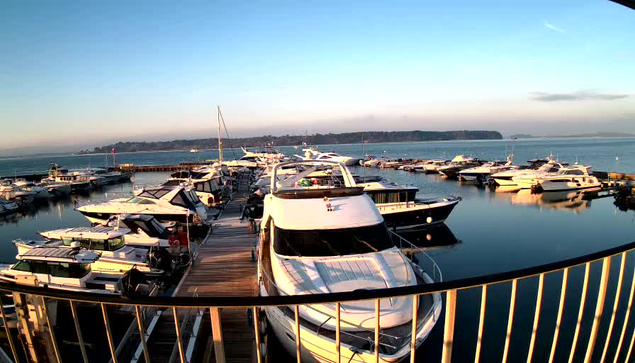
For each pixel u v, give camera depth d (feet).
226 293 34.30
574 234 66.39
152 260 41.09
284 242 25.77
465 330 31.86
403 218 66.18
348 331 19.70
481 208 91.86
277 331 23.17
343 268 23.61
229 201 90.27
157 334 26.32
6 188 109.91
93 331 30.32
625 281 40.32
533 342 8.95
